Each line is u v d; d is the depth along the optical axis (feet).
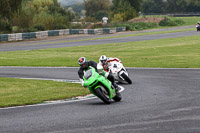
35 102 119.44
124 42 454.81
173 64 231.30
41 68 243.40
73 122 85.51
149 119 84.89
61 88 151.53
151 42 433.89
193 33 558.56
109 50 359.05
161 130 74.28
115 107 104.12
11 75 210.38
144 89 140.67
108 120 85.92
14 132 78.02
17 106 114.62
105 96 113.09
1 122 89.45
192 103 104.63
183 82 155.43
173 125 77.92
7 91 147.54
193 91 129.39
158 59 264.72
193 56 274.57
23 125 84.74
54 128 80.23
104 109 101.55
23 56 335.06
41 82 172.55
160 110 95.81
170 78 171.22
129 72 203.51
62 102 119.34
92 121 85.66
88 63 115.34
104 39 532.32
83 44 455.63
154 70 207.51
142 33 649.61
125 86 151.84
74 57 307.17
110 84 112.16
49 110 104.22
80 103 115.44
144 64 238.27
